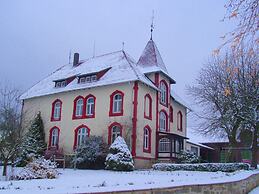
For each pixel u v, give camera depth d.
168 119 32.12
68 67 37.09
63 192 6.95
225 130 28.30
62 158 29.56
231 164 22.80
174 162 28.78
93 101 29.70
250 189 16.66
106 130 27.84
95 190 7.45
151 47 33.12
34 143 27.64
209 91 29.92
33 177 14.62
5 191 7.13
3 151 18.48
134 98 27.06
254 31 6.06
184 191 10.09
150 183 10.34
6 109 22.33
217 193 11.86
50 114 32.50
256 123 25.97
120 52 33.03
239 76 24.66
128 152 23.72
